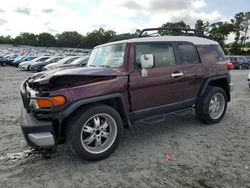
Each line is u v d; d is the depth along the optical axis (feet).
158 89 13.91
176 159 12.03
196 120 18.31
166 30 17.31
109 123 12.21
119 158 12.23
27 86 12.91
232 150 12.96
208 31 272.72
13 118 19.71
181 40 15.83
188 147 13.44
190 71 15.53
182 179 10.20
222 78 17.62
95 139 11.85
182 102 15.46
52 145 10.97
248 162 11.57
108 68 12.57
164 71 14.15
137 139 14.75
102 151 11.91
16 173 10.94
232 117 19.16
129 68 12.82
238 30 275.59
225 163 11.51
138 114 13.37
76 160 12.09
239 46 269.44
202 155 12.42
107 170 11.07
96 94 11.42
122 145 13.85
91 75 11.34
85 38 430.61
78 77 11.37
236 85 40.65
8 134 15.93
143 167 11.28
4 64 103.55
